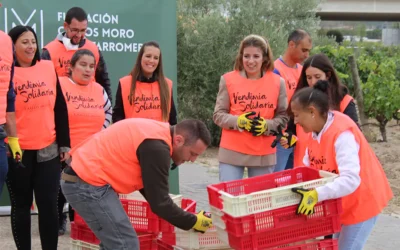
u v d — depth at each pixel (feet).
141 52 18.08
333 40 51.60
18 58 15.60
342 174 11.41
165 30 22.82
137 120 11.68
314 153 12.55
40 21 21.06
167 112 18.48
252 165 16.80
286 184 12.64
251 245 10.69
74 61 17.56
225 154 16.94
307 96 12.07
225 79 17.31
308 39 18.86
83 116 17.47
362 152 12.21
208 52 36.78
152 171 11.00
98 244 13.70
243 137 16.69
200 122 11.48
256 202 10.61
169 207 11.21
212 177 29.55
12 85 14.03
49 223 15.35
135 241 11.75
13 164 14.99
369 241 19.19
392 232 20.29
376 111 39.34
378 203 12.25
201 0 40.19
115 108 18.40
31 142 15.17
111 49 22.21
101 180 11.46
